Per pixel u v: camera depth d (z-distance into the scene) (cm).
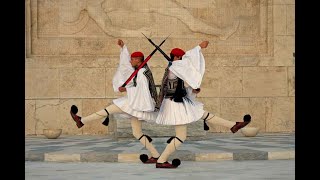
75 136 1806
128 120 1582
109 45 1881
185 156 1265
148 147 1222
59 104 1852
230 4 1912
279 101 1894
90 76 1858
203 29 1897
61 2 1878
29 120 1845
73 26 1881
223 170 1099
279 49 1900
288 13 1906
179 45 1888
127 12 1886
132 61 1221
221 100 1877
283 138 1681
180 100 1143
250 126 1883
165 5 1894
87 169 1131
